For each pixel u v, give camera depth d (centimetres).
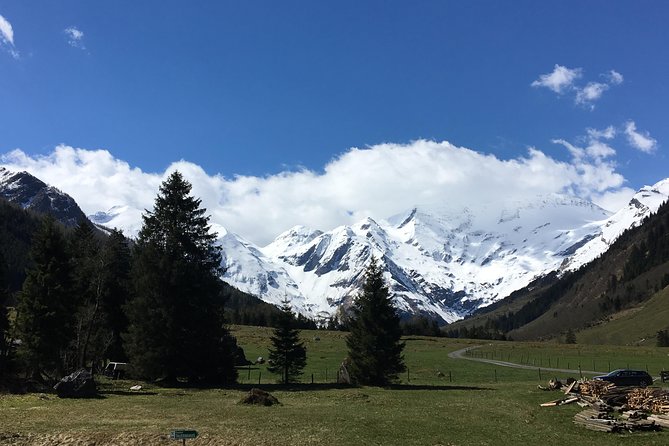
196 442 3080
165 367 6119
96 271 6538
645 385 5747
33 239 6088
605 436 3366
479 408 4491
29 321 5709
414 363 10844
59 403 4462
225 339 6856
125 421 3641
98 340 6869
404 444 3123
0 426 3409
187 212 6719
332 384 6631
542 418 4019
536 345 16775
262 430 3391
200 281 6444
